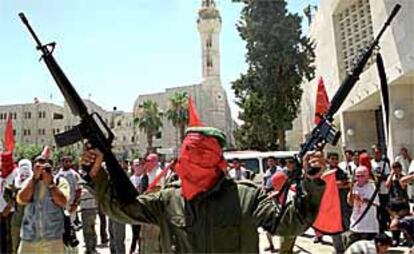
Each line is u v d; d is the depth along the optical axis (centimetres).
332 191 248
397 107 1573
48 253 574
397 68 1498
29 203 584
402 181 849
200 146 223
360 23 2030
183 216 227
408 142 1571
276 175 367
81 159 226
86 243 968
